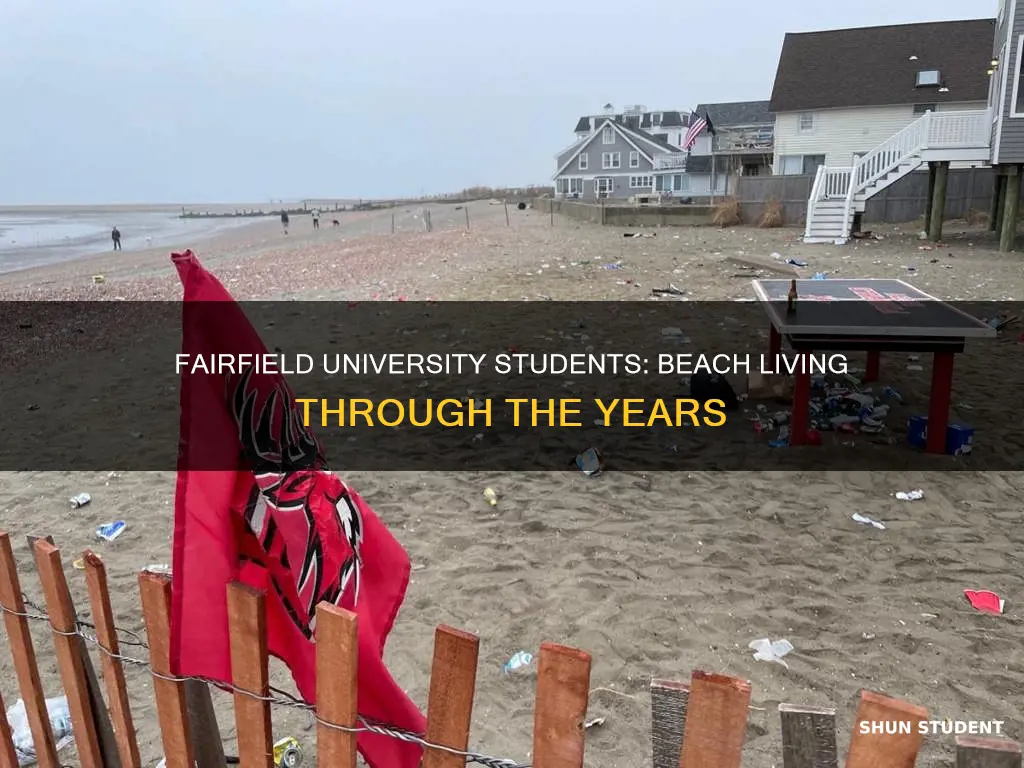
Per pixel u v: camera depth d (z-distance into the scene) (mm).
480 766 3098
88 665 2486
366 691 2189
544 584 4527
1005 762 1403
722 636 3990
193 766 2291
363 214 74375
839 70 38062
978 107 34844
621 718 3410
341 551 2230
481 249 22938
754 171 49062
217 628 2047
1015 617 4086
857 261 17875
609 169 66438
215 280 2102
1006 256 18094
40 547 2371
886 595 4320
